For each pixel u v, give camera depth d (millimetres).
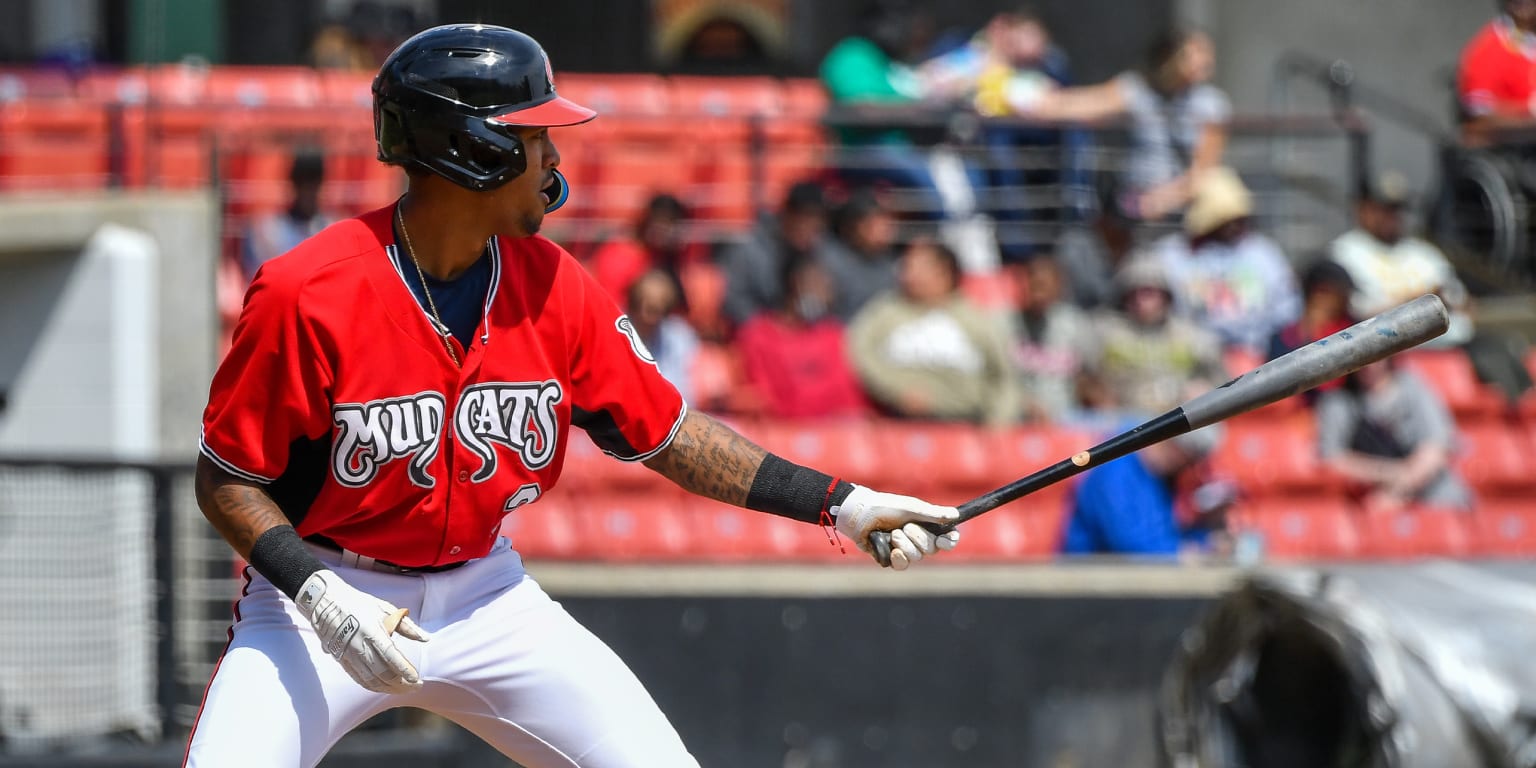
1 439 27391
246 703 10023
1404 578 22531
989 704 25906
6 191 33094
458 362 10180
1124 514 27047
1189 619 26156
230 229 30812
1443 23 47594
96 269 27141
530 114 9977
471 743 24281
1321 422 30531
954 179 34219
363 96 37156
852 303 30844
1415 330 10414
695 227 34688
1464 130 37469
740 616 25562
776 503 10945
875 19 35594
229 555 23453
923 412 29625
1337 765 22266
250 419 9945
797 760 25547
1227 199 33625
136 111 34375
